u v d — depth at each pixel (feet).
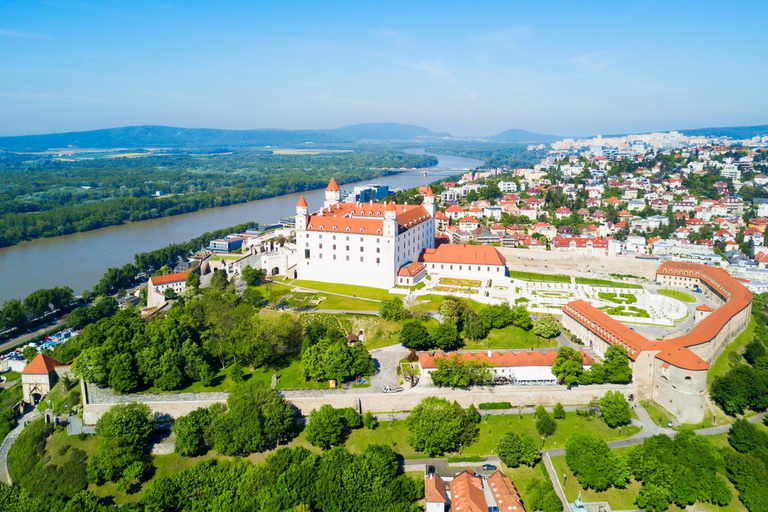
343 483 498.28
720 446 582.76
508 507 473.26
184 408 626.23
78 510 485.97
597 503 510.17
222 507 482.28
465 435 578.25
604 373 648.38
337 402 629.51
